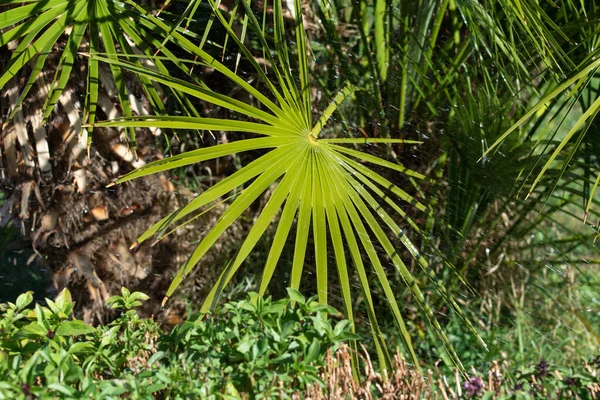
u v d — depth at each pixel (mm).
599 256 4266
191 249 3723
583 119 2438
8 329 2037
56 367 1727
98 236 3377
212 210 3871
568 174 3666
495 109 3439
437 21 3645
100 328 2213
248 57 2631
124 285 3479
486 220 3930
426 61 3660
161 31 2936
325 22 3787
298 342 1941
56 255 3379
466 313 3785
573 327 3828
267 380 1887
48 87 3156
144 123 2438
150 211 3488
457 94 3551
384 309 3773
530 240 3979
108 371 2096
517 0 2729
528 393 2111
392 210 3869
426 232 3803
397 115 3865
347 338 1971
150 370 1914
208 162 4008
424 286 3787
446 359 3531
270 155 2643
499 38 3330
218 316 2248
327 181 2727
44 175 3207
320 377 2016
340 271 2652
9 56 3160
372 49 4039
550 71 3303
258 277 3814
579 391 2141
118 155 3350
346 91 3150
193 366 1921
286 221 2607
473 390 2148
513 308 3855
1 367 1769
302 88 2783
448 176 3818
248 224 3924
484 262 3896
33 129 3180
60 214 3299
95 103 2941
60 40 3160
